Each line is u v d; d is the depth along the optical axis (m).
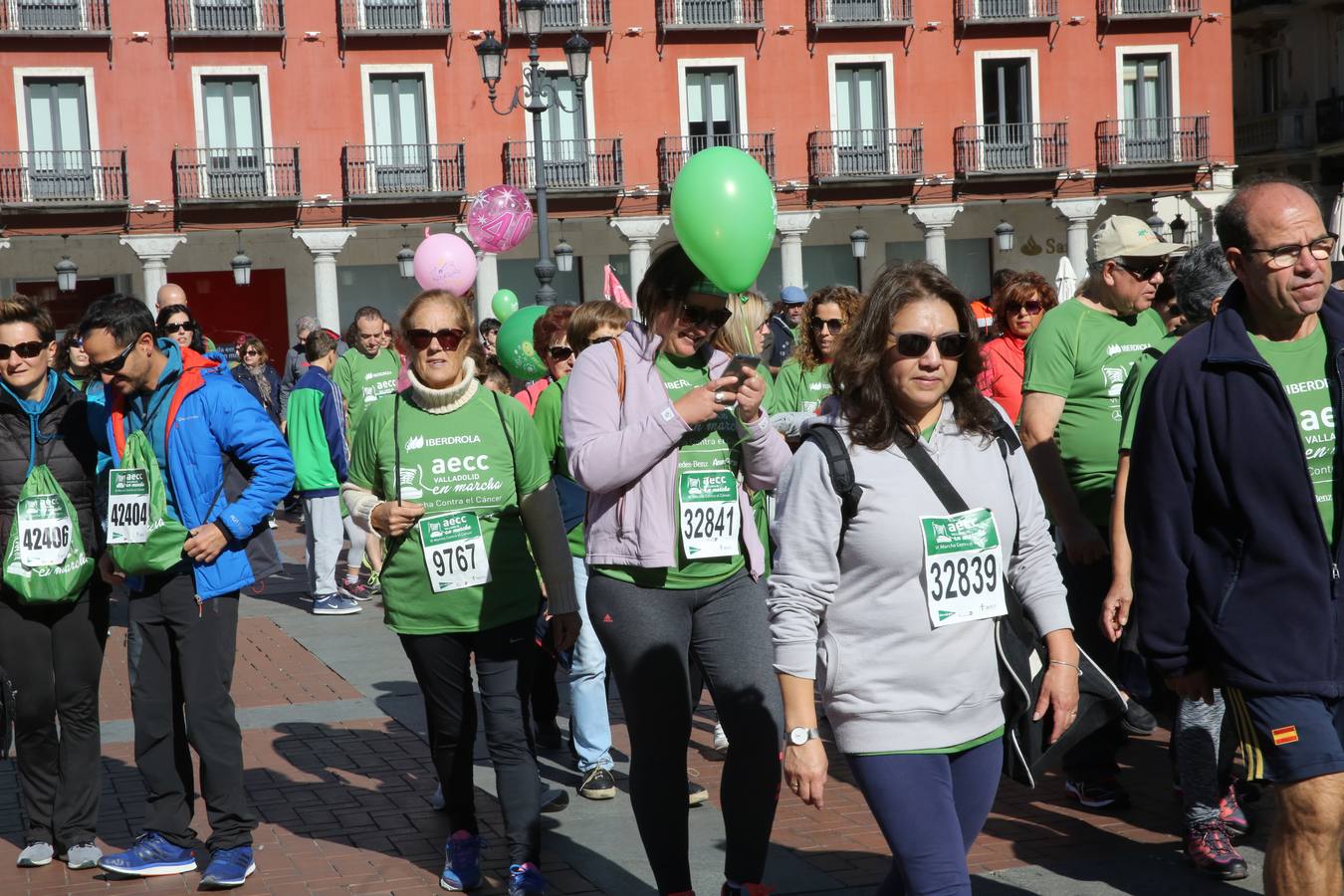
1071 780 5.40
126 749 6.82
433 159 32.41
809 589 3.24
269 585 12.74
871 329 3.27
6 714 5.05
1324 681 3.42
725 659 4.18
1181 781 4.71
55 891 4.88
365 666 8.80
